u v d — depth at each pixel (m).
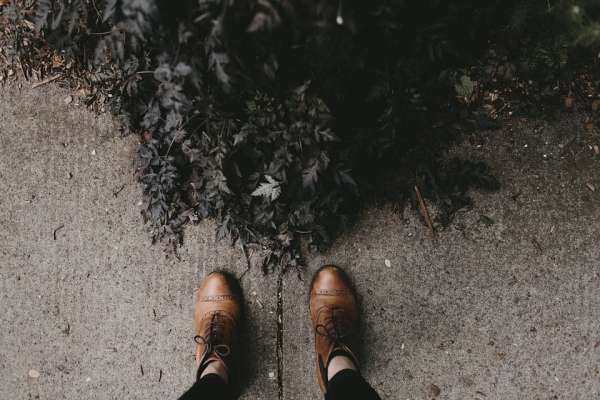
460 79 2.32
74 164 2.59
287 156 2.13
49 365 2.55
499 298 2.44
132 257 2.55
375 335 2.48
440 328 2.46
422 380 2.45
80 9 2.01
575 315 2.42
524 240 2.45
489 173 2.46
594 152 2.44
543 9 2.11
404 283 2.48
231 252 2.52
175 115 2.11
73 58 2.40
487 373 2.43
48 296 2.57
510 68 2.32
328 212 2.37
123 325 2.54
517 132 2.46
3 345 2.57
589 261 2.42
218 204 2.39
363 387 2.05
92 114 2.58
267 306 2.52
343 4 1.57
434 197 2.45
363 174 2.40
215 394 2.08
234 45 1.69
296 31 1.64
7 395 2.55
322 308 2.41
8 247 2.58
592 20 2.03
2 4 2.53
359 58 1.91
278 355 2.50
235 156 2.29
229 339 2.39
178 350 2.51
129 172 2.57
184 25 1.69
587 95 2.43
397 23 1.85
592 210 2.43
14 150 2.60
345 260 2.50
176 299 2.53
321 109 1.98
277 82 1.97
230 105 2.14
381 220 2.49
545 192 2.45
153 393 2.50
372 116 2.28
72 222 2.58
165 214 2.49
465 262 2.46
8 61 2.60
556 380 2.41
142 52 2.17
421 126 2.40
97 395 2.52
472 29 2.23
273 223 2.40
